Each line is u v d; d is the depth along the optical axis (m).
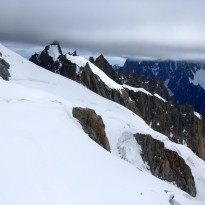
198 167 122.50
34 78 130.00
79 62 168.75
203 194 102.69
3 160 34.78
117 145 89.44
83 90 141.00
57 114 56.91
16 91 68.50
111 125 96.88
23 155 37.25
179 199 56.62
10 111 50.50
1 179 31.77
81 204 33.31
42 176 34.91
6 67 122.19
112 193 39.38
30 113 52.12
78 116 74.88
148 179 57.59
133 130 97.94
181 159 99.38
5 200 29.22
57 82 136.62
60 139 46.47
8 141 39.03
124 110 134.88
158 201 44.50
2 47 143.38
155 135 116.31
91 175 41.19
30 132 43.88
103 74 172.25
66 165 39.94
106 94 159.88
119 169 50.25
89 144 52.31
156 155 94.19
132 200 40.06
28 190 31.75
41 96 72.25
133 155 88.25
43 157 38.78
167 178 92.88
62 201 32.22
